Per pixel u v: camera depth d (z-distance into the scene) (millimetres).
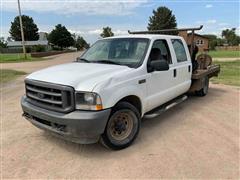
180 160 3574
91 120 3285
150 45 4496
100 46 5027
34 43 88750
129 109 3914
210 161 3543
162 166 3420
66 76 3602
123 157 3699
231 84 9914
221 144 4105
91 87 3354
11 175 3250
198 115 5707
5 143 4215
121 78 3738
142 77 4148
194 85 6613
